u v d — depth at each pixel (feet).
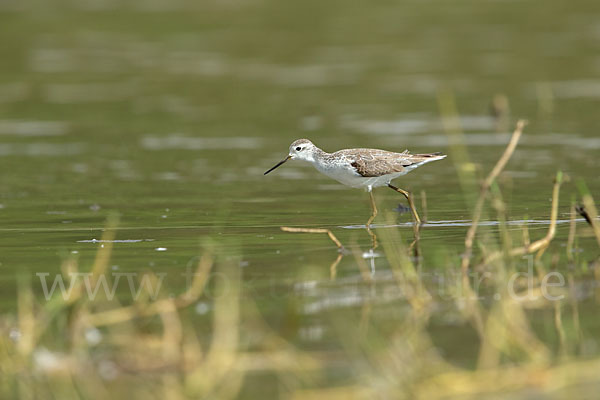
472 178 58.34
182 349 28.96
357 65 98.32
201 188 57.62
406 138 70.49
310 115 79.30
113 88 90.99
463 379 26.78
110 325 31.35
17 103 85.35
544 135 70.44
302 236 44.50
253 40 110.32
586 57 98.32
